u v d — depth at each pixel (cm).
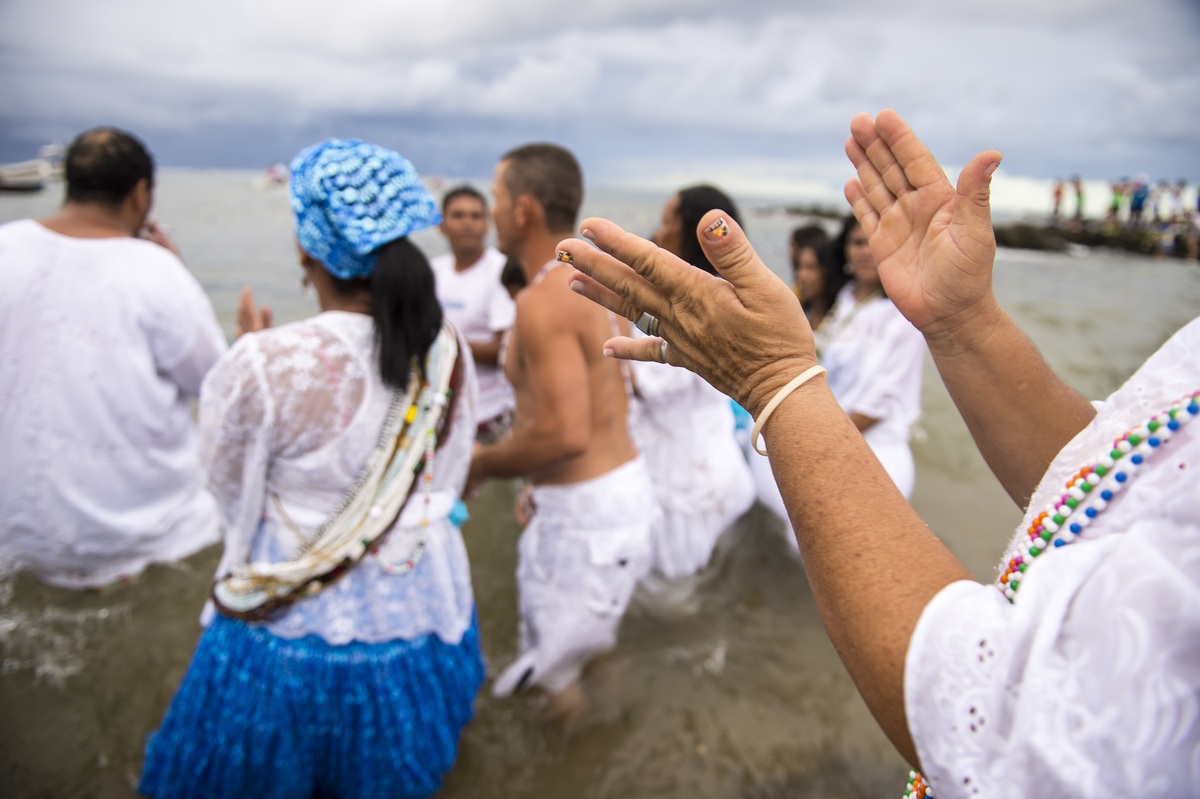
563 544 219
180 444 277
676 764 214
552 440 201
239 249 968
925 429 462
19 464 238
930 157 93
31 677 236
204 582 281
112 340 242
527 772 211
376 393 162
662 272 83
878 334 299
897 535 72
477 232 402
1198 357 66
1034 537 73
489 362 402
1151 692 54
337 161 156
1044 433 93
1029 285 1262
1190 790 53
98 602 267
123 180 246
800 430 78
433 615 174
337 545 160
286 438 155
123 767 207
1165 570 55
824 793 206
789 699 240
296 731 162
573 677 230
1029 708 58
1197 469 58
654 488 275
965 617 65
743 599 289
